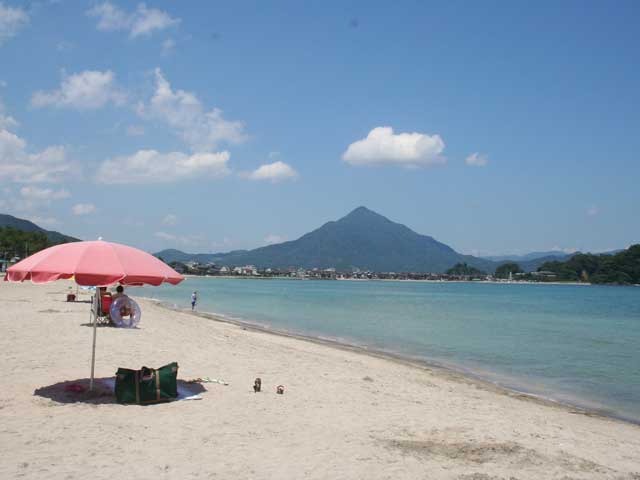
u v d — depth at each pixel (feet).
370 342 108.99
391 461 28.60
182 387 43.06
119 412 34.45
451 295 467.52
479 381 67.15
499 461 29.94
